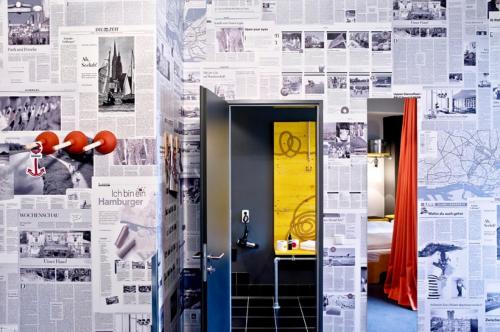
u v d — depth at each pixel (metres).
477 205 2.09
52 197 1.55
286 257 3.20
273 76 2.11
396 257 2.12
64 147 1.44
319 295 2.12
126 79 1.53
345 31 2.10
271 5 2.11
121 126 1.53
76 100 1.54
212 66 2.13
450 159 2.09
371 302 2.12
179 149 2.05
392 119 2.10
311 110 3.26
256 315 2.95
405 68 2.09
